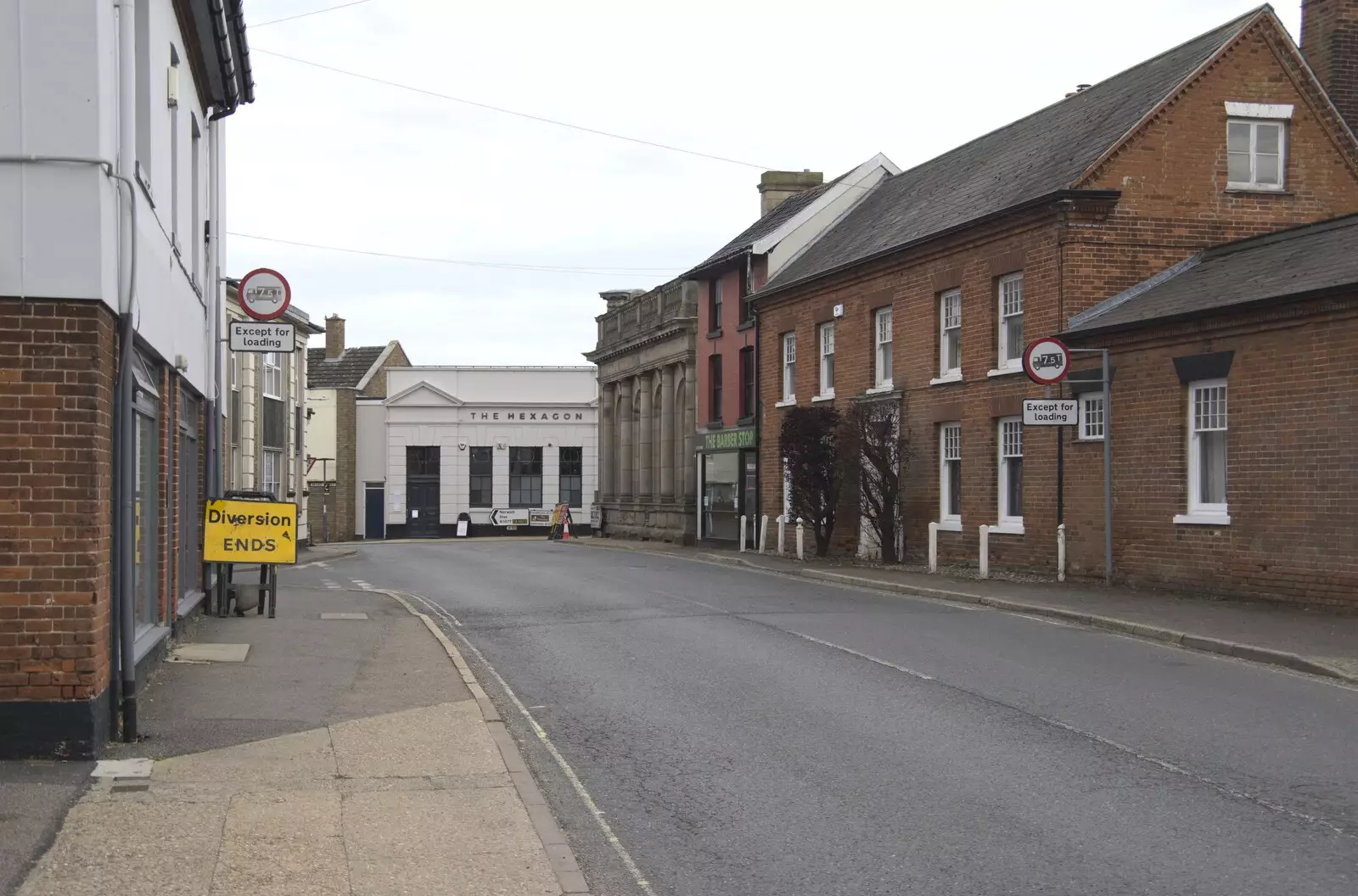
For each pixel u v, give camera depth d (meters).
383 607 19.06
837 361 30.28
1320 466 16.53
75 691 8.30
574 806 7.86
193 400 16.45
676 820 7.51
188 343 14.67
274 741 9.20
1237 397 17.86
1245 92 22.45
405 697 11.05
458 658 13.36
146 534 11.94
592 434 63.50
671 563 30.83
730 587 22.53
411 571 28.41
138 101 10.90
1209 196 22.23
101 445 8.41
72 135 8.22
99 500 8.36
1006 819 7.37
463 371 62.78
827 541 29.17
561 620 17.48
